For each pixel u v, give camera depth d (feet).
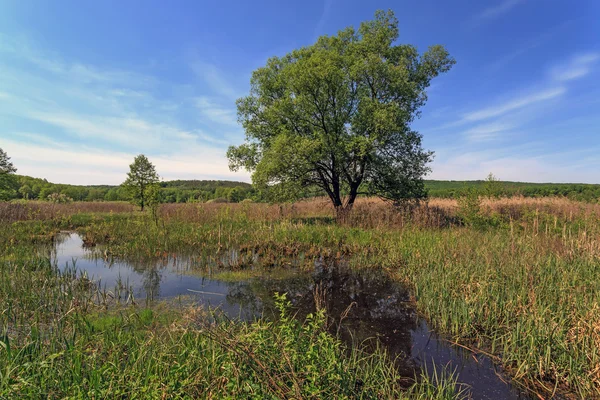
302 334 12.82
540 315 16.53
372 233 43.34
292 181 55.42
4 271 24.30
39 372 10.41
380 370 13.12
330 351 11.75
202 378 10.71
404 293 25.11
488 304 19.51
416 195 57.52
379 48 55.72
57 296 20.45
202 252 36.65
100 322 17.75
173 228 48.26
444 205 70.54
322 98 55.11
